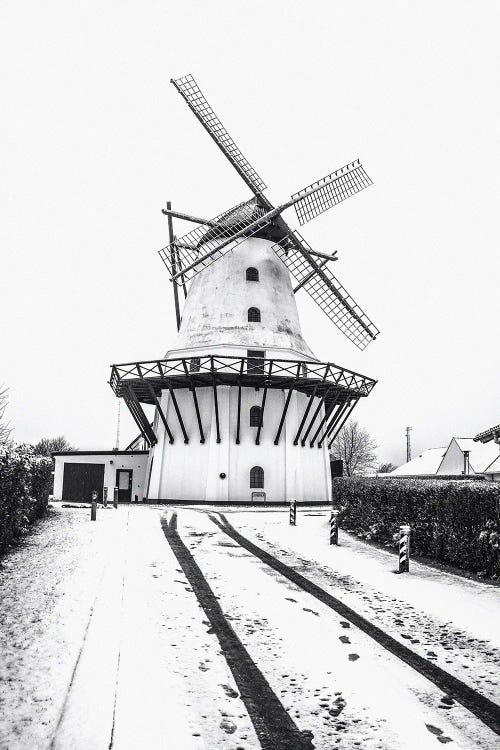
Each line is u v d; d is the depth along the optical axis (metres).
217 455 30.11
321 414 34.41
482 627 7.93
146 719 4.98
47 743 4.48
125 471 36.16
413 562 12.60
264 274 32.69
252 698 5.59
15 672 5.72
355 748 4.73
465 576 11.15
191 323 32.38
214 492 29.62
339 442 77.19
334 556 13.33
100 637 6.80
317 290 34.19
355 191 34.38
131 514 20.41
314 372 29.45
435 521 12.86
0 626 7.05
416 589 10.07
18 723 4.75
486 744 4.83
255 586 9.97
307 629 7.74
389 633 7.66
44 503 19.42
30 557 11.37
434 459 62.66
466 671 6.38
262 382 30.44
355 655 6.82
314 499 32.03
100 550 12.37
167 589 9.38
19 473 12.77
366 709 5.43
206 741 4.73
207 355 29.52
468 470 49.97
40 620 7.32
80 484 35.94
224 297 31.98
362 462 77.06
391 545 14.90
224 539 15.05
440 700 5.64
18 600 8.18
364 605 9.02
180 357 30.94
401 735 4.95
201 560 11.98
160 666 6.17
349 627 7.88
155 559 11.77
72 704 5.09
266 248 33.16
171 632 7.32
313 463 32.59
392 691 5.83
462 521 11.80
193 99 31.62
